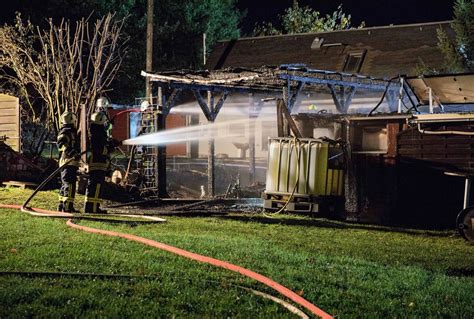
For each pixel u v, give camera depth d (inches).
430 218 556.7
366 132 594.6
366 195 582.2
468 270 355.9
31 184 639.1
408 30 1247.5
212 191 795.4
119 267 300.0
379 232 492.4
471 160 540.4
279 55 1296.8
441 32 1010.7
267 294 265.1
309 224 506.6
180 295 256.4
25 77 921.5
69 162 494.6
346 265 337.7
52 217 455.5
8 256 311.4
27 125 970.7
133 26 1448.1
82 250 331.3
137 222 460.8
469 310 261.4
